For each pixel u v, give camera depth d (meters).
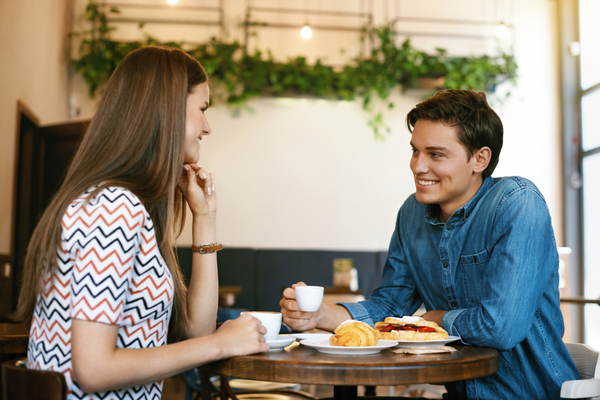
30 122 4.08
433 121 1.36
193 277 1.25
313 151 5.85
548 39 6.12
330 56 5.88
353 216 5.83
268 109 5.84
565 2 6.06
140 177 1.00
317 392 3.81
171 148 1.03
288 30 5.86
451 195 1.40
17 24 3.66
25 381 0.85
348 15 5.93
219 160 5.74
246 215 5.73
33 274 0.95
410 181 5.91
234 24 5.80
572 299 2.82
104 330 0.86
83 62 5.35
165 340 1.05
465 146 1.36
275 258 5.65
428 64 5.64
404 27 5.99
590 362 1.37
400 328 1.25
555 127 6.03
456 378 0.98
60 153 4.35
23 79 3.82
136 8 5.68
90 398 0.90
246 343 1.02
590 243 5.71
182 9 5.73
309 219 5.79
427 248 1.53
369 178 5.88
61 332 0.91
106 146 1.00
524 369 1.33
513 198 1.33
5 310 3.46
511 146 5.97
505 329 1.20
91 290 0.85
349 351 1.04
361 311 1.50
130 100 1.02
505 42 6.07
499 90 5.98
